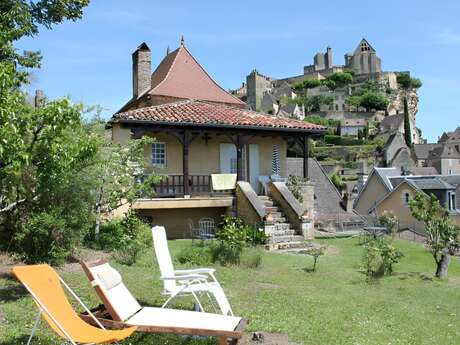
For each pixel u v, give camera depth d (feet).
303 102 452.35
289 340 22.68
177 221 67.51
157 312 20.35
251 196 65.98
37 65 43.16
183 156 66.18
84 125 47.96
